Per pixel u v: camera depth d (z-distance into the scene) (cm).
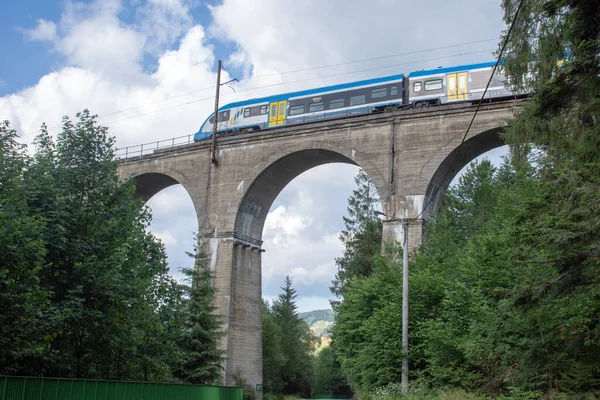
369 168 4041
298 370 8025
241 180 4631
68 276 2192
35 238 2003
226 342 4381
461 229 4034
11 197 2031
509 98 3872
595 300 1662
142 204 2808
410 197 3841
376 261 3278
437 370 2427
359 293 3127
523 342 1977
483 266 2317
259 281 4800
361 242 5947
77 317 2106
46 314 2002
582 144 1662
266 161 4534
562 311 1788
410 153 3909
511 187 2581
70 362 2206
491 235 2397
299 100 4909
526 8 2234
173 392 2238
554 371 1911
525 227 1664
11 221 1878
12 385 1487
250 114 5141
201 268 3597
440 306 2738
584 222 1409
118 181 2577
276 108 5012
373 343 2798
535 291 1527
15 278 1850
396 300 2828
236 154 4703
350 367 3112
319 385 8688
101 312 2184
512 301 1570
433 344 2466
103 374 2500
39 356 1938
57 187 2334
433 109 3884
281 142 4494
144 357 2611
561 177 1555
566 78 1577
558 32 2086
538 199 1616
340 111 4662
